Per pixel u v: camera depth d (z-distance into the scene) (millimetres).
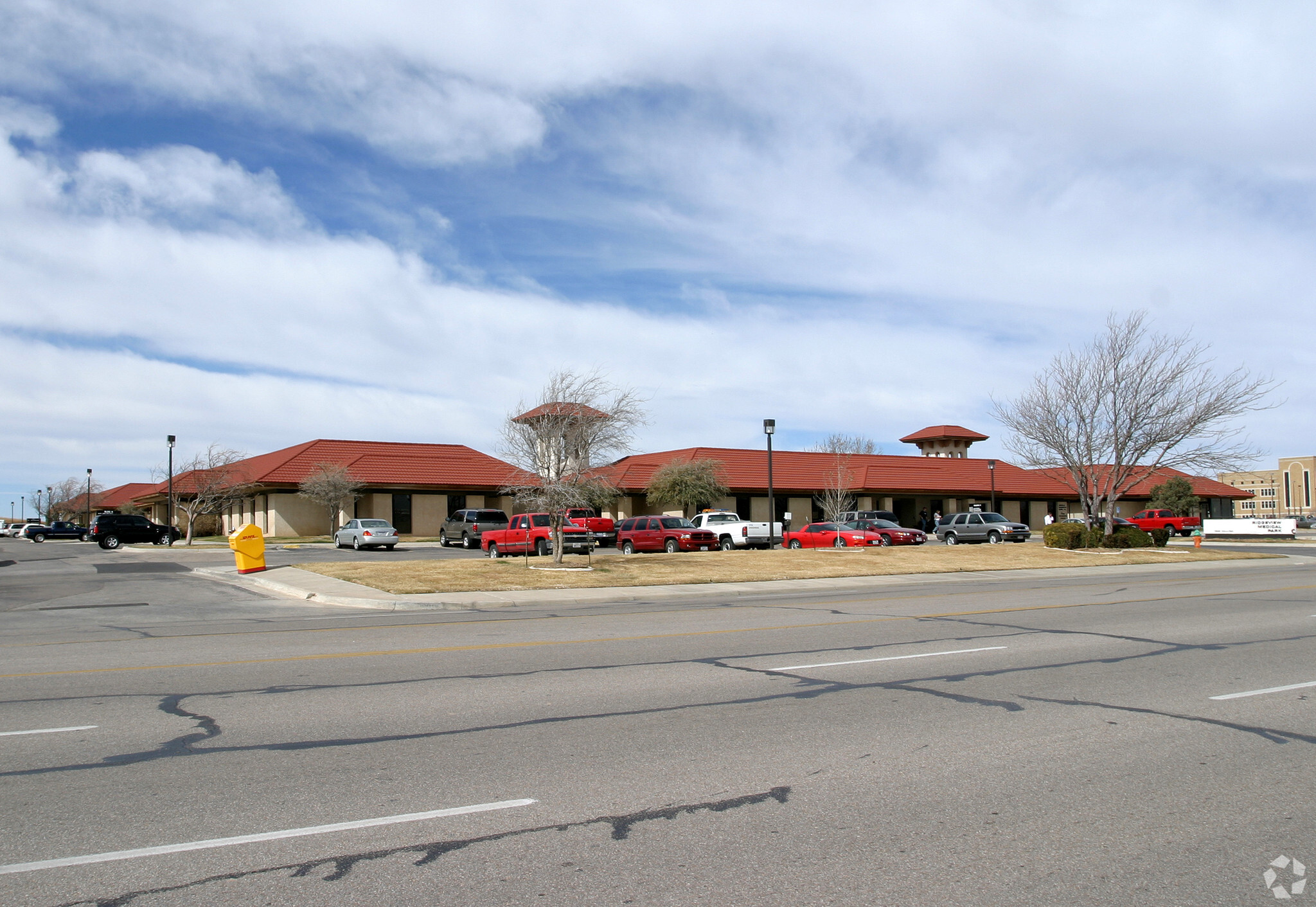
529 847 5035
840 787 6062
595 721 7863
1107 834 5242
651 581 23297
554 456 26984
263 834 5219
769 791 5969
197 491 47969
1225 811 5629
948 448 73188
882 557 30859
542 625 14766
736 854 4941
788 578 24828
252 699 8766
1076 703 8508
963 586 23328
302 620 16125
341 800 5789
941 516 60406
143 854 4941
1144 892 4508
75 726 7703
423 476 52250
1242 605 17281
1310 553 38094
